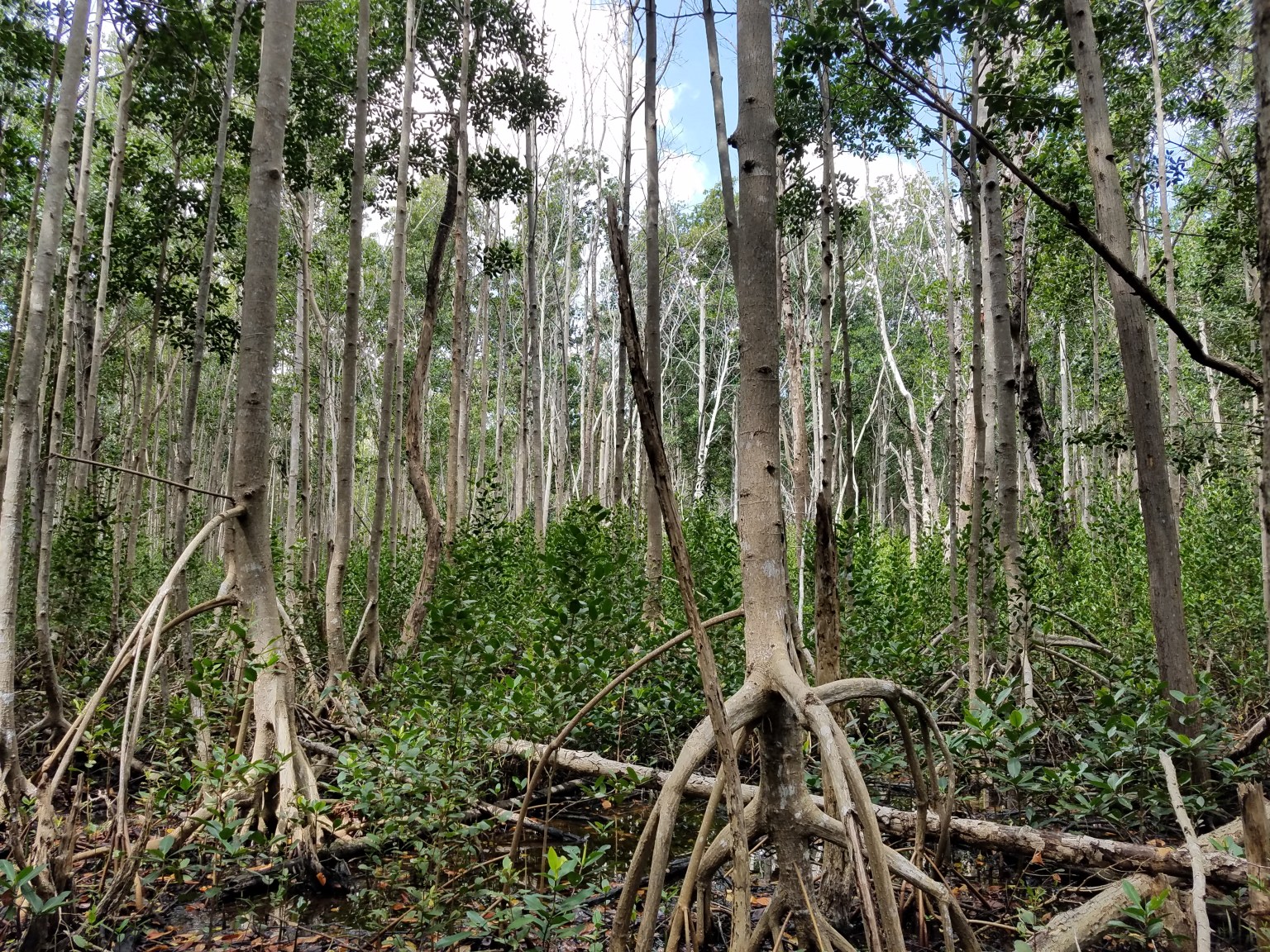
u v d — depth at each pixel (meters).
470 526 11.31
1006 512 6.90
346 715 7.27
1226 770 4.54
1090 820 4.99
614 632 6.98
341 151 12.59
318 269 20.45
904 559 13.10
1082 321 20.97
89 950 3.72
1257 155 2.69
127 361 16.84
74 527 9.05
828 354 8.93
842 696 3.23
